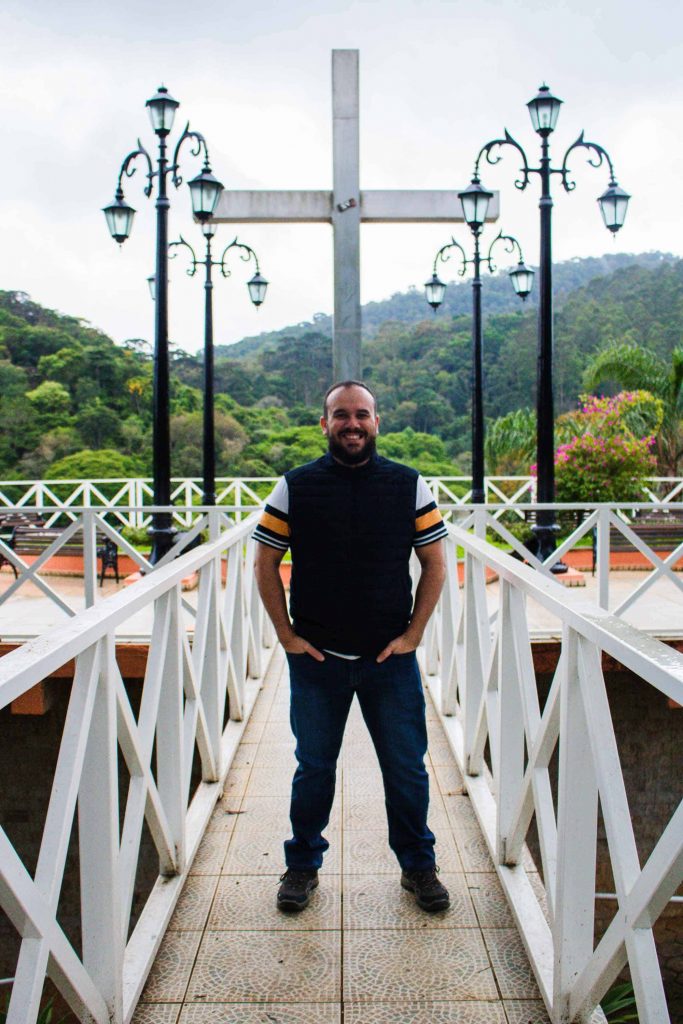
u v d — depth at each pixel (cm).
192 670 338
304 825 287
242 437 2594
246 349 5200
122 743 245
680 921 604
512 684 304
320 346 3516
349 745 458
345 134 1034
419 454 2530
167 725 304
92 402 2802
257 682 582
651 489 1327
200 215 852
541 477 808
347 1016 234
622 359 1512
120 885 236
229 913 287
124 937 243
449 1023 230
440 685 493
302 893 286
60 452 2638
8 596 620
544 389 799
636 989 170
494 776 318
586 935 222
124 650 563
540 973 241
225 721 521
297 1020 233
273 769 423
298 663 281
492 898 294
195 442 2547
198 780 593
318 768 281
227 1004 240
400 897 296
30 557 1066
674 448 1456
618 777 189
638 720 593
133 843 249
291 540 273
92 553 627
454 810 367
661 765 596
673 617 697
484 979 249
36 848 599
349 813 370
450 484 2266
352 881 309
